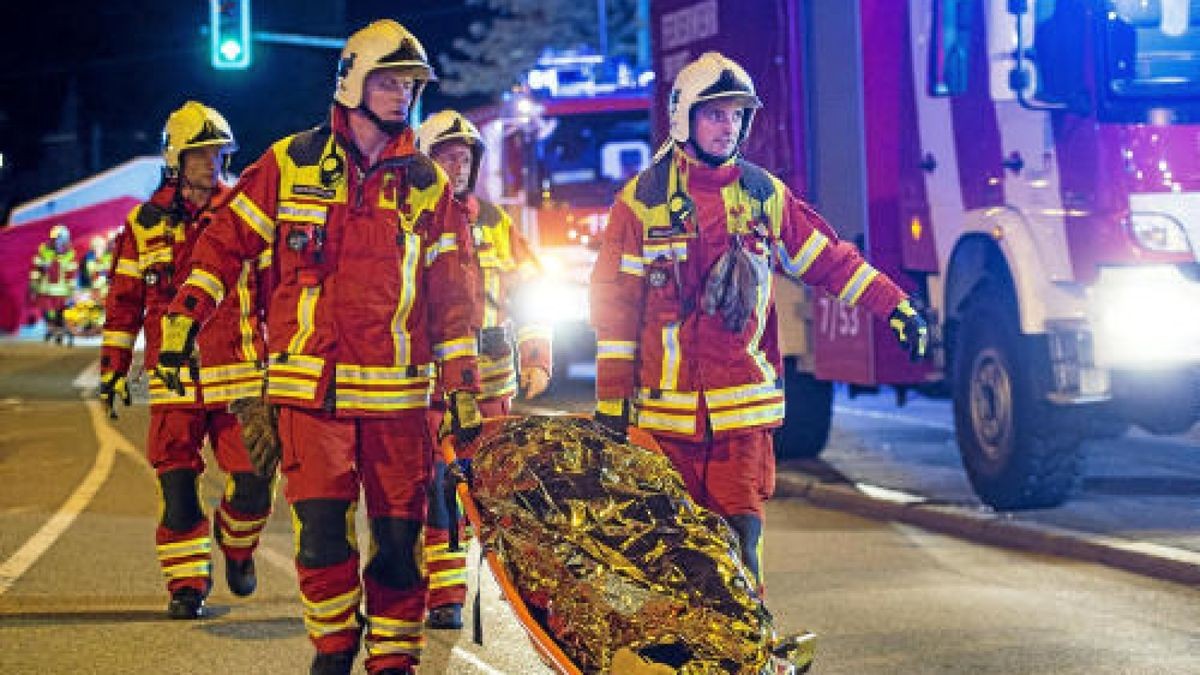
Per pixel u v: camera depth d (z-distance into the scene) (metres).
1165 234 9.66
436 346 5.57
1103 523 9.92
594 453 5.00
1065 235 9.88
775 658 4.82
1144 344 9.56
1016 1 9.88
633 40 40.22
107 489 12.62
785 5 12.57
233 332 7.52
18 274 41.88
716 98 5.64
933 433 15.64
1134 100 9.73
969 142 10.65
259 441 5.53
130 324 7.63
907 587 8.48
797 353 12.90
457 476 5.18
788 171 12.63
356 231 5.45
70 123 58.50
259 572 9.02
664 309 5.73
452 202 5.61
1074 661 6.83
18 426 17.86
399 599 5.58
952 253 10.88
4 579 8.81
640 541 4.79
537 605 4.86
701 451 5.74
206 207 7.64
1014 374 10.29
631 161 19.30
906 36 11.34
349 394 5.43
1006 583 8.60
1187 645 7.12
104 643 7.24
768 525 10.74
